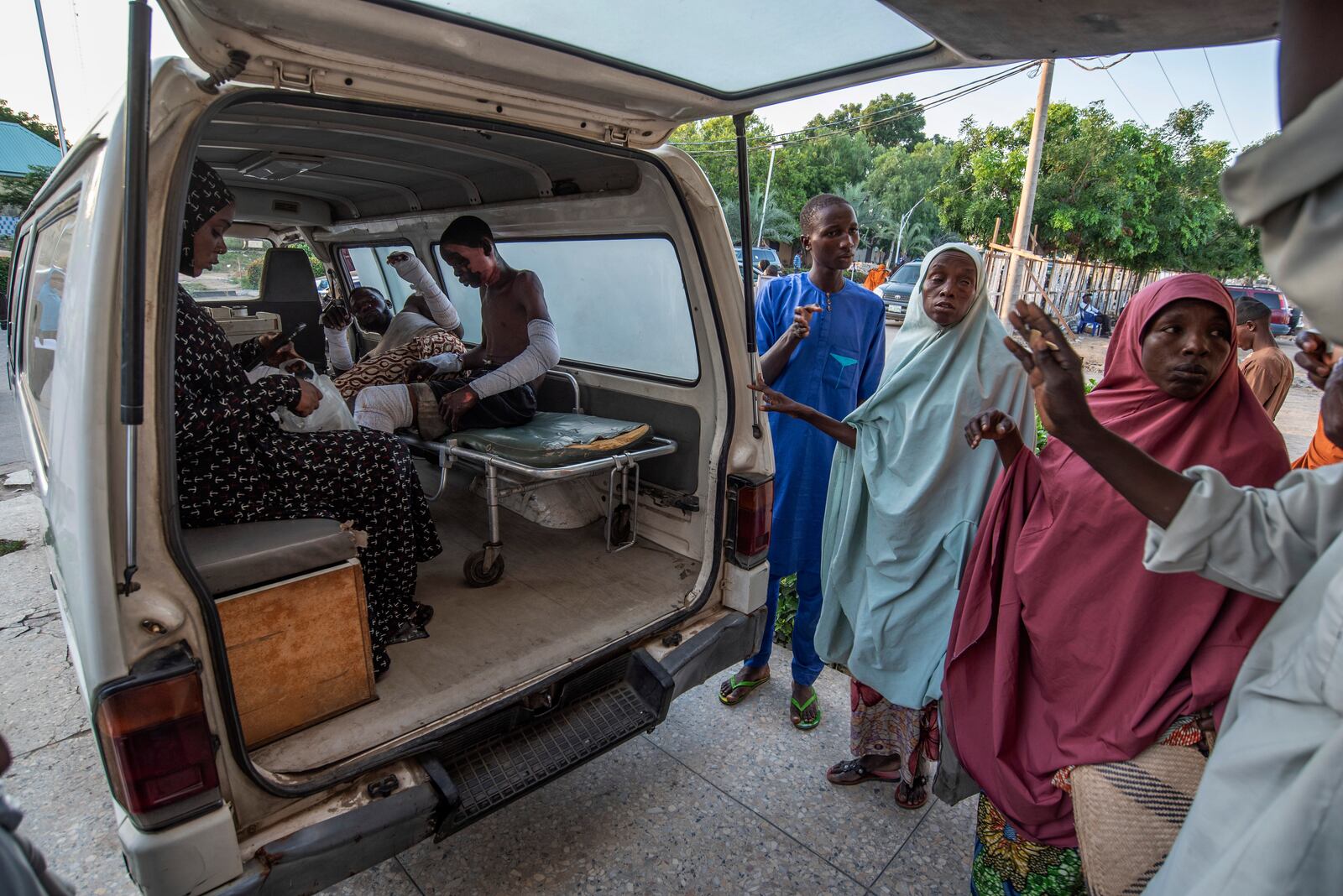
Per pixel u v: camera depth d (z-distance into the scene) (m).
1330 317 0.68
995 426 1.79
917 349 2.20
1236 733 1.04
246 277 4.76
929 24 1.31
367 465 2.05
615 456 2.56
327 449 1.98
